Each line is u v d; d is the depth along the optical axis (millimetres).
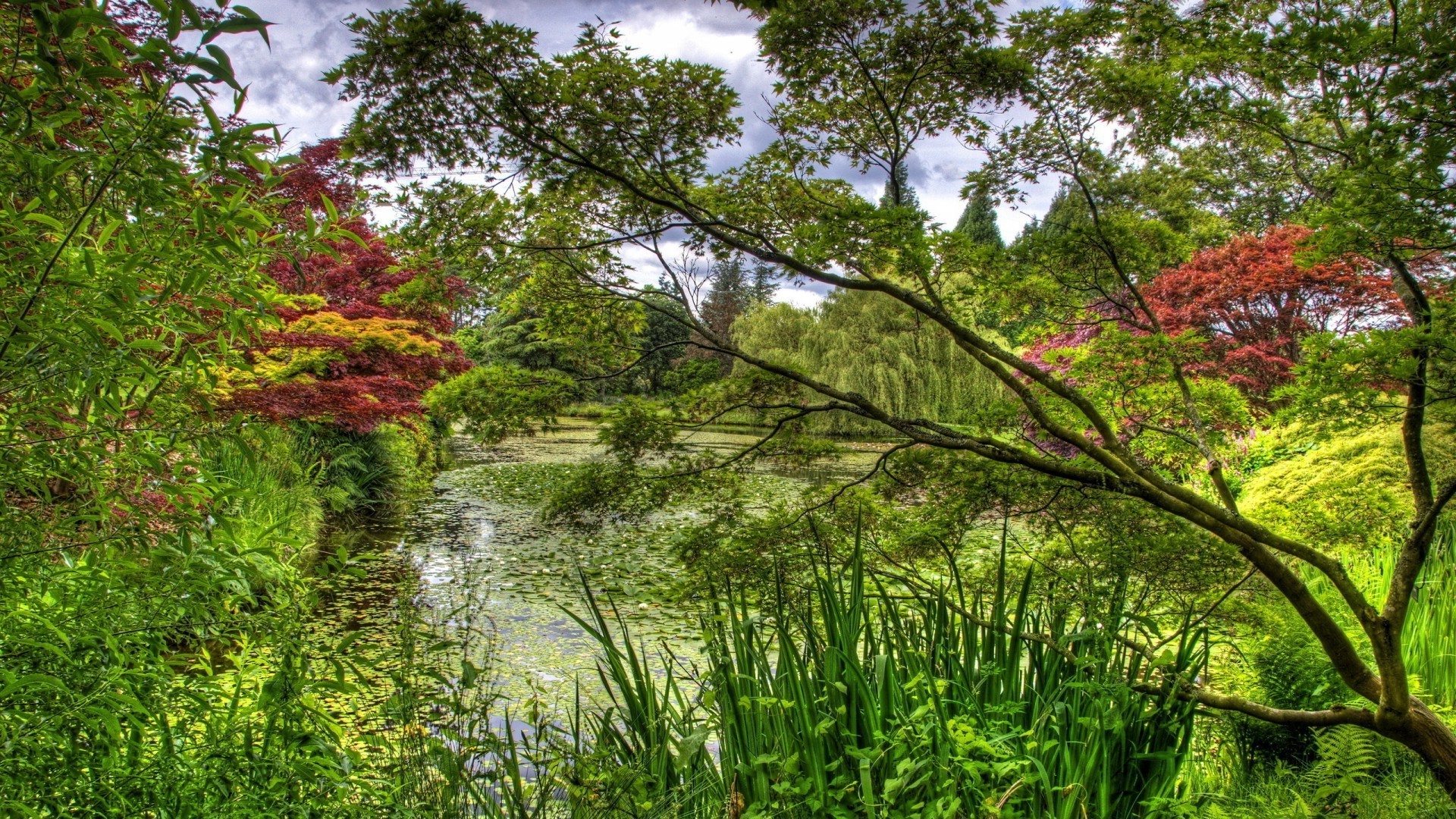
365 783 1769
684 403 3398
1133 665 2613
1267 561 2676
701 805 2371
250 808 1511
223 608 1623
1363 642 3789
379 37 2594
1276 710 2736
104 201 1427
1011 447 2887
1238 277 8617
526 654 5102
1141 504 3062
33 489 1401
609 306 3582
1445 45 2168
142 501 1650
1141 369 3184
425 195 3018
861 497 3443
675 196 3090
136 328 1496
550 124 2955
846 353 17641
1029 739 2287
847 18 2971
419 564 6812
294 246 1593
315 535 7074
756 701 2420
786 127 3393
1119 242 3068
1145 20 2908
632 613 6090
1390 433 5477
